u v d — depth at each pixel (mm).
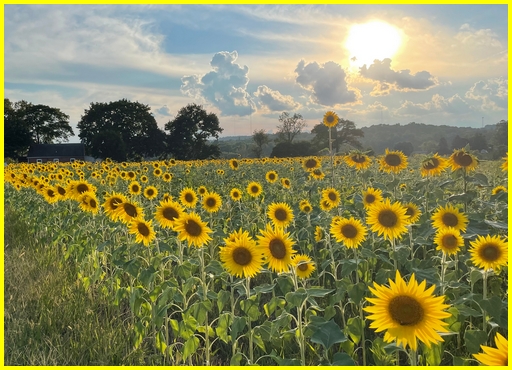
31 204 11539
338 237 5027
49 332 5605
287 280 4523
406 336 2684
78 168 23406
